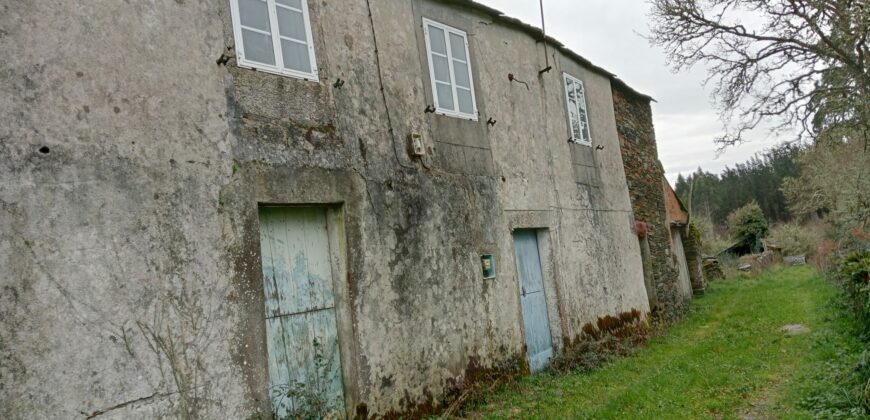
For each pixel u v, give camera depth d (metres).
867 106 9.70
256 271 4.71
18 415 3.36
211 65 4.68
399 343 5.93
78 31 3.94
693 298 17.22
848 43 9.37
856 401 5.31
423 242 6.46
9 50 3.62
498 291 7.55
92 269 3.77
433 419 5.95
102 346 3.74
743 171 58.72
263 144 4.96
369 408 5.47
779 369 7.44
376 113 6.20
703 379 7.07
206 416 4.20
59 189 3.71
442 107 7.25
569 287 9.21
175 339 4.11
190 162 4.41
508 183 8.17
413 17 7.07
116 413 3.74
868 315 7.88
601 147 11.26
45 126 3.71
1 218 3.46
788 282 18.55
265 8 5.23
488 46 8.39
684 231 17.97
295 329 5.19
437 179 6.85
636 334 10.73
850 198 18.41
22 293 3.47
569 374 7.96
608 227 11.00
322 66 5.67
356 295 5.55
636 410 6.04
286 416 4.88
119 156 4.01
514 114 8.66
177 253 4.22
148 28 4.32
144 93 4.21
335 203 5.57
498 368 7.24
